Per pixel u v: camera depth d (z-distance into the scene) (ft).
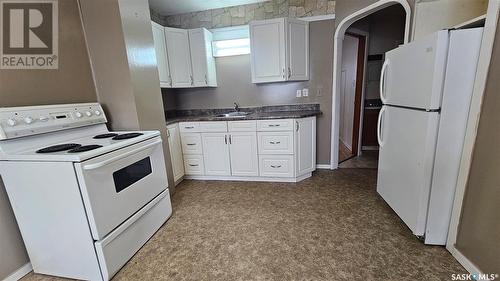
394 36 12.80
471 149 4.61
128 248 5.53
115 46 6.59
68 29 6.29
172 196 8.95
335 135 10.80
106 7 6.35
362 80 12.30
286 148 9.39
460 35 4.47
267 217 7.21
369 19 12.34
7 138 4.66
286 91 11.07
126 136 6.11
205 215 7.52
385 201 7.53
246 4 10.48
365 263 5.14
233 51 10.91
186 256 5.65
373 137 14.19
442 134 4.90
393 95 6.43
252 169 9.94
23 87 5.37
